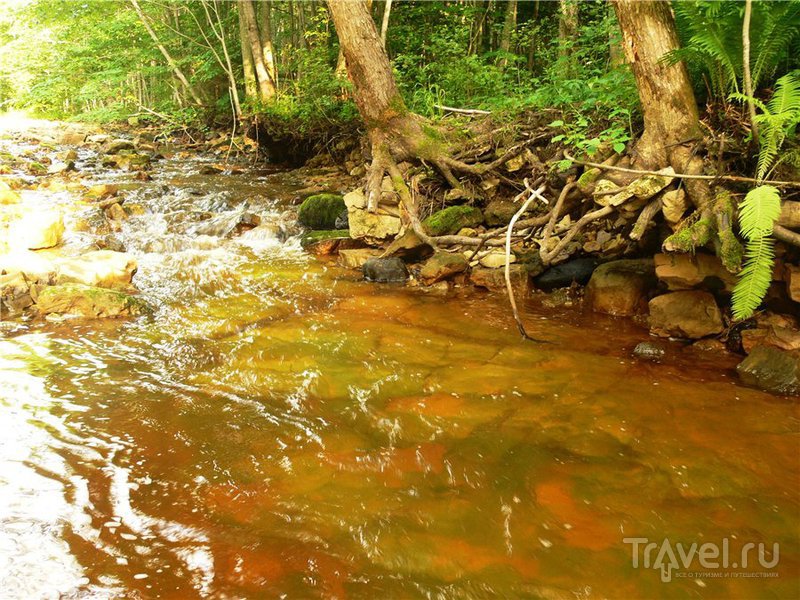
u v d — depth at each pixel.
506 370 3.76
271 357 3.98
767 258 3.22
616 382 3.56
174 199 8.95
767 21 3.59
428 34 12.51
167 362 3.89
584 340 4.28
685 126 4.16
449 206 6.52
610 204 4.42
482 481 2.61
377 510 2.41
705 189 3.96
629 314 4.81
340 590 1.97
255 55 14.18
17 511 2.33
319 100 11.43
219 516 2.35
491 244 5.90
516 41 11.75
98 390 3.46
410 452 2.84
